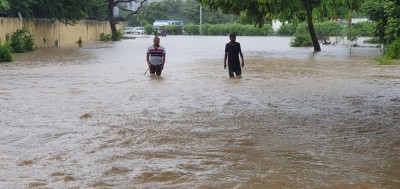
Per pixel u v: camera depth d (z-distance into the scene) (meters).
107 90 14.74
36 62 26.23
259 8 31.25
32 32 40.66
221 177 6.38
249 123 9.93
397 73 20.03
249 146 8.04
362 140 8.50
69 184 6.06
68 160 7.13
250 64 24.84
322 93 14.20
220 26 91.62
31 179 6.25
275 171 6.63
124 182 6.17
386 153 7.64
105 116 10.54
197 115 10.76
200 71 21.08
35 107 11.62
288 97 13.43
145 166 6.85
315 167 6.84
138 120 10.13
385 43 30.56
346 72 20.55
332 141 8.41
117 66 23.53
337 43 48.66
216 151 7.70
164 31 81.19
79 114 10.73
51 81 17.05
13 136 8.59
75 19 45.34
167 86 15.80
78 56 31.23
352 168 6.80
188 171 6.63
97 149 7.77
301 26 76.62
